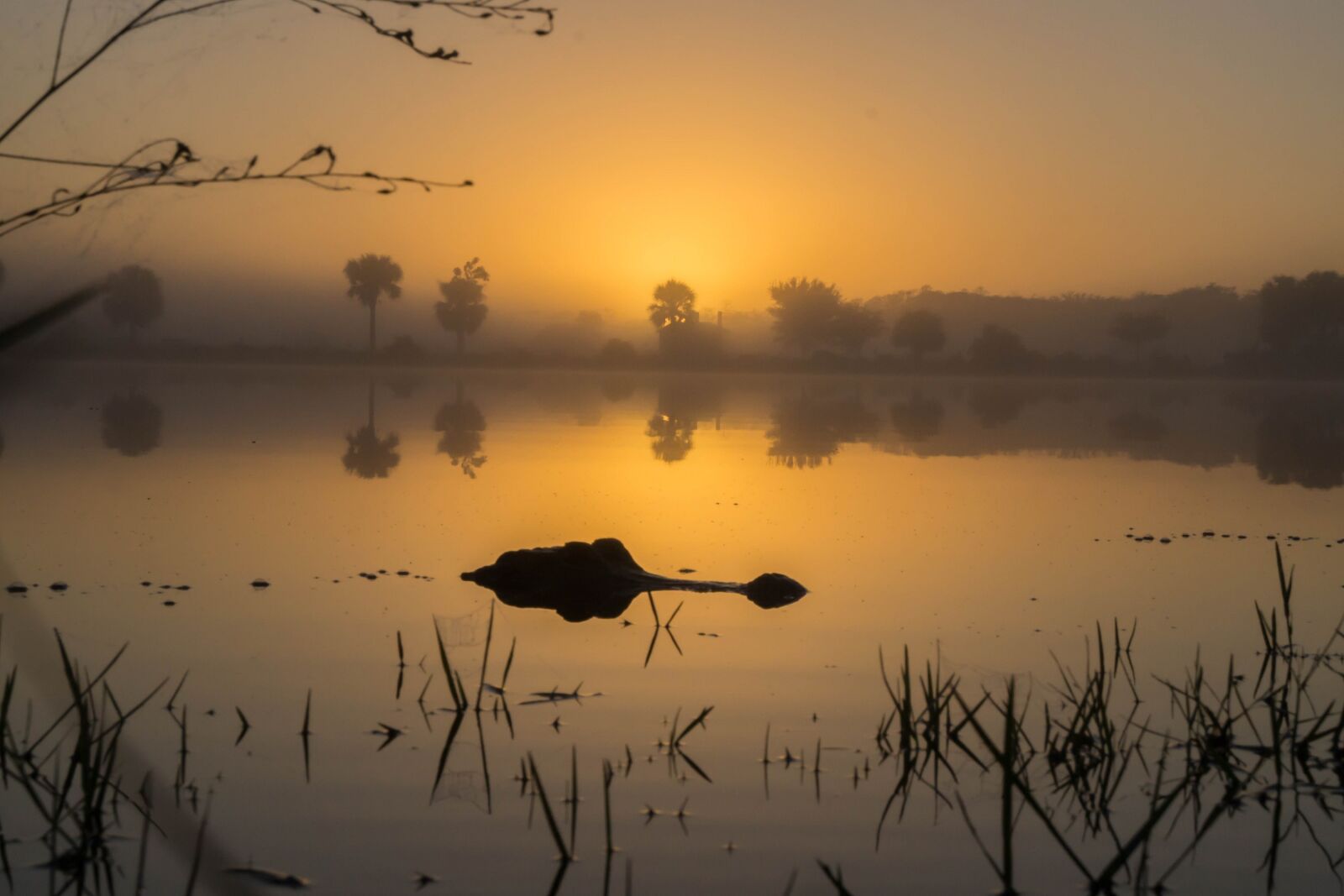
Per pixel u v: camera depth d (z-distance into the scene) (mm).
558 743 5547
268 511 12969
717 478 17219
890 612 8531
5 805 4668
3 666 6457
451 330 115000
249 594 8781
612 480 16656
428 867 4168
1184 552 11234
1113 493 15984
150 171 2055
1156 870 4266
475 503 14047
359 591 8977
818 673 6867
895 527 12602
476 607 8523
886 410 40969
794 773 5211
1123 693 6562
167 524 11930
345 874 4086
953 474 18344
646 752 5441
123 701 6062
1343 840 4555
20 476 15602
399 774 5094
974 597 9062
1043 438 26969
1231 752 5602
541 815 4672
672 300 118688
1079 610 8648
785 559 10672
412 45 2271
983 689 6559
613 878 4113
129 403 34000
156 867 4137
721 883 4078
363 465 18172
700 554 10867
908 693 5516
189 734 5582
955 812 4805
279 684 6445
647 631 7898
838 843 4469
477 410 35719
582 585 9281
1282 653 7410
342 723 5781
